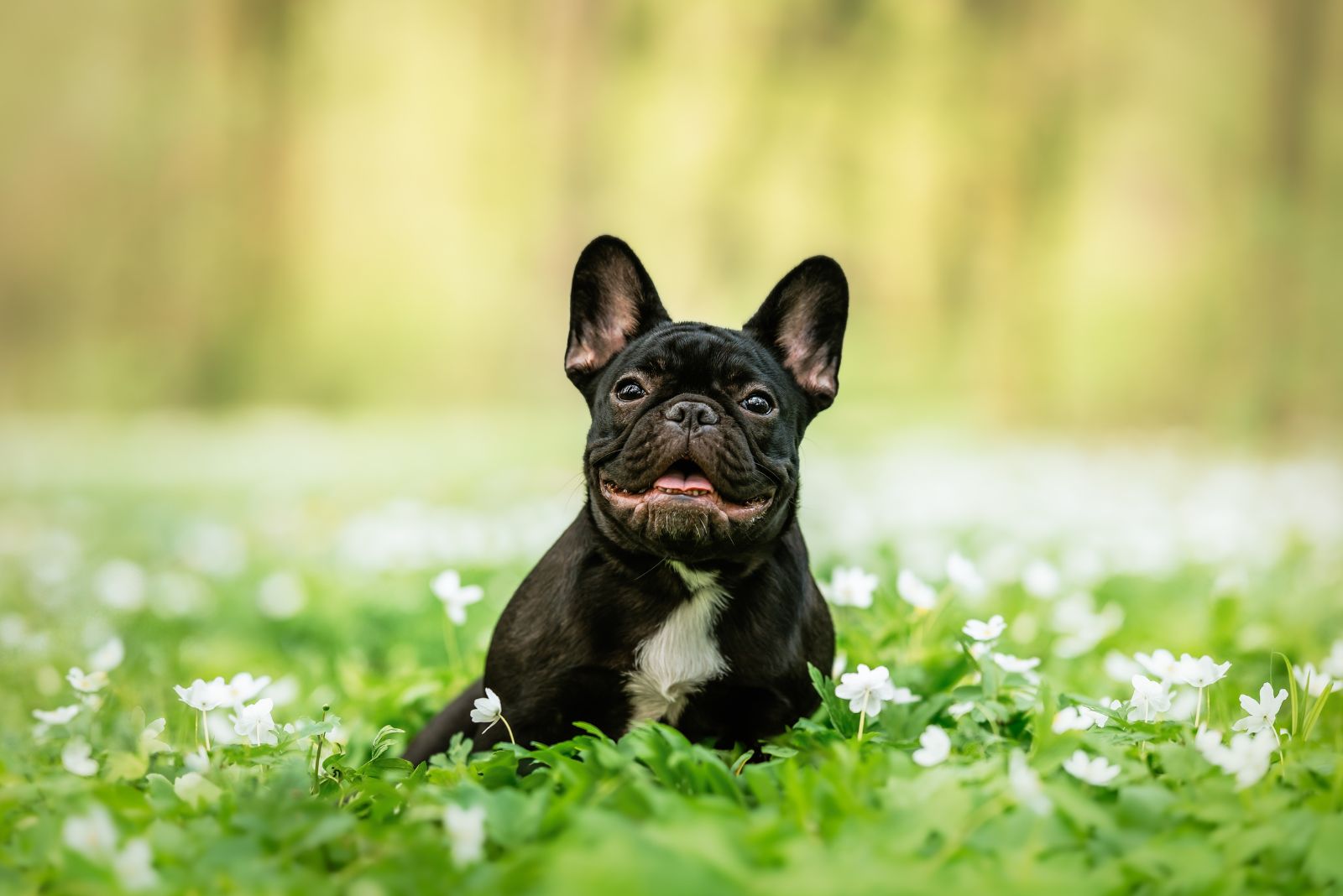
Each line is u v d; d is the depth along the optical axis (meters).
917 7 29.36
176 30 32.22
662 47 29.91
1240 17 29.11
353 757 5.45
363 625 8.28
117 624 7.84
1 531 13.12
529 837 3.44
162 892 3.08
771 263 29.38
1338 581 9.48
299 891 3.12
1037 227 29.20
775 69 29.64
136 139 32.50
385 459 20.09
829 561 9.00
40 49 33.09
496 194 30.52
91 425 28.94
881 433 23.66
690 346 4.99
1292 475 16.61
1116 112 29.22
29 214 33.41
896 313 29.34
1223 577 8.21
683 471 4.79
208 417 30.86
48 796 3.86
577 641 4.82
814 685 4.66
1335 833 3.32
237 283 31.80
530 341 30.44
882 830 3.32
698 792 3.88
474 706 5.00
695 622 4.81
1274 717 4.30
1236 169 29.02
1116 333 28.70
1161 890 3.23
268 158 31.58
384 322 30.91
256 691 4.51
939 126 29.34
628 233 29.80
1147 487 14.77
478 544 10.12
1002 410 28.77
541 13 30.25
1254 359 28.61
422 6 30.66
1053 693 4.47
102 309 33.25
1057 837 3.37
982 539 11.09
